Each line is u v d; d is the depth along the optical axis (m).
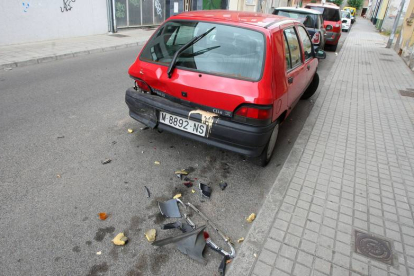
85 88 6.28
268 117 2.99
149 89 3.56
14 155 3.57
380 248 2.55
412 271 2.34
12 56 8.27
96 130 4.39
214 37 3.30
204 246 2.44
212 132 3.12
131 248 2.42
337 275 2.27
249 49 3.11
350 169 3.76
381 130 5.09
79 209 2.78
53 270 2.17
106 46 10.66
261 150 3.21
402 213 3.01
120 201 2.94
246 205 3.06
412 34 13.02
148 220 2.73
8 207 2.73
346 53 13.82
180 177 3.39
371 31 29.11
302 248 2.49
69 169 3.38
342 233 2.68
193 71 3.16
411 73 10.20
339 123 5.30
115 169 3.46
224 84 2.97
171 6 17.47
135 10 15.09
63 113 4.91
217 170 3.62
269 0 30.14
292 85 3.78
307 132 4.78
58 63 8.38
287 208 2.95
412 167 3.92
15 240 2.39
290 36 3.90
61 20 11.15
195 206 2.97
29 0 9.80
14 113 4.77
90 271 2.19
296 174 3.55
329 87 7.82
